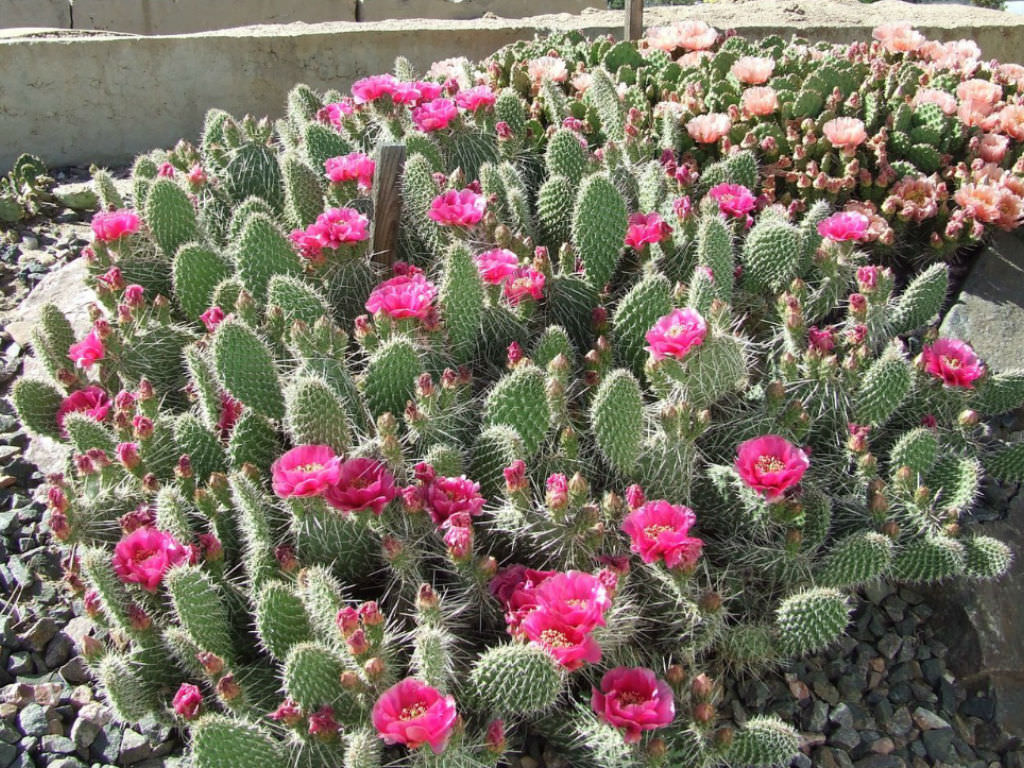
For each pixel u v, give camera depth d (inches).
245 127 154.5
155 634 80.0
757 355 105.7
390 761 70.4
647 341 94.6
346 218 104.6
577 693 80.0
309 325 99.1
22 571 99.9
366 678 70.1
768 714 88.1
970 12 270.2
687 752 73.5
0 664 91.1
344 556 81.0
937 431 103.1
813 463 97.4
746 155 126.8
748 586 89.4
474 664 75.2
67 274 147.9
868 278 103.7
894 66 155.6
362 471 78.2
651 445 87.4
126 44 197.5
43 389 108.0
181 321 120.0
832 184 129.4
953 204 133.0
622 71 162.7
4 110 195.6
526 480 79.0
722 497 89.6
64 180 195.9
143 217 127.1
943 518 94.5
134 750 81.7
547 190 120.0
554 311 106.4
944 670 95.3
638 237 108.3
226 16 322.3
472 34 218.1
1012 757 90.9
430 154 127.3
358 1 324.8
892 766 87.0
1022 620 96.4
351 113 144.3
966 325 120.2
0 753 83.0
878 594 100.1
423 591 71.0
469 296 96.9
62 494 85.9
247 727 68.4
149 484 88.0
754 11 268.5
